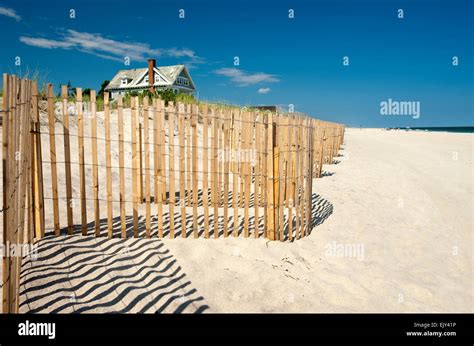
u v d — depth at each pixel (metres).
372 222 6.51
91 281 3.32
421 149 18.81
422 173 11.84
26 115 3.30
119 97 4.23
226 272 3.96
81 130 4.07
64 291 3.10
